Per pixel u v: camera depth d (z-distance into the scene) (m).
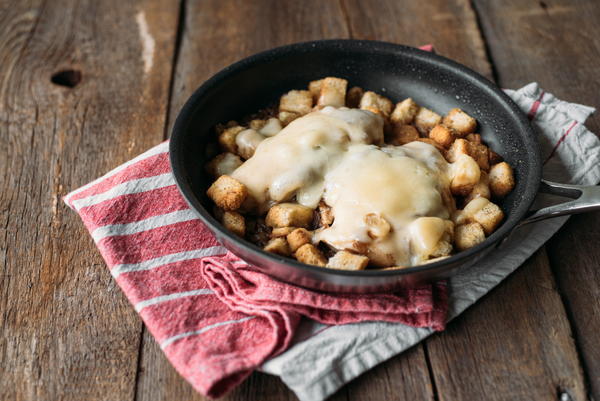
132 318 0.69
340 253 0.66
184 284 0.68
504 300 0.69
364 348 0.65
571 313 0.68
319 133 0.71
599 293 0.70
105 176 0.75
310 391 0.63
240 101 0.77
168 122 0.84
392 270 0.61
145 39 0.93
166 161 0.74
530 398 0.64
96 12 0.95
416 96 0.80
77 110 0.85
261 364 0.63
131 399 0.64
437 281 0.66
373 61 0.79
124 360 0.66
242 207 0.70
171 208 0.72
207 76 0.89
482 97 0.76
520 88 0.87
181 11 0.96
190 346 0.64
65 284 0.71
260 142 0.73
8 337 0.68
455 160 0.73
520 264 0.70
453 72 0.77
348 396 0.64
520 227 0.71
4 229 0.75
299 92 0.78
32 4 0.96
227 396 0.64
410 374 0.65
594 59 0.89
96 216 0.71
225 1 0.96
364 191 0.68
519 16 0.94
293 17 0.95
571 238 0.73
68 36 0.93
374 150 0.71
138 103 0.86
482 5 0.95
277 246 0.67
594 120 0.83
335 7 0.96
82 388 0.65
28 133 0.83
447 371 0.65
